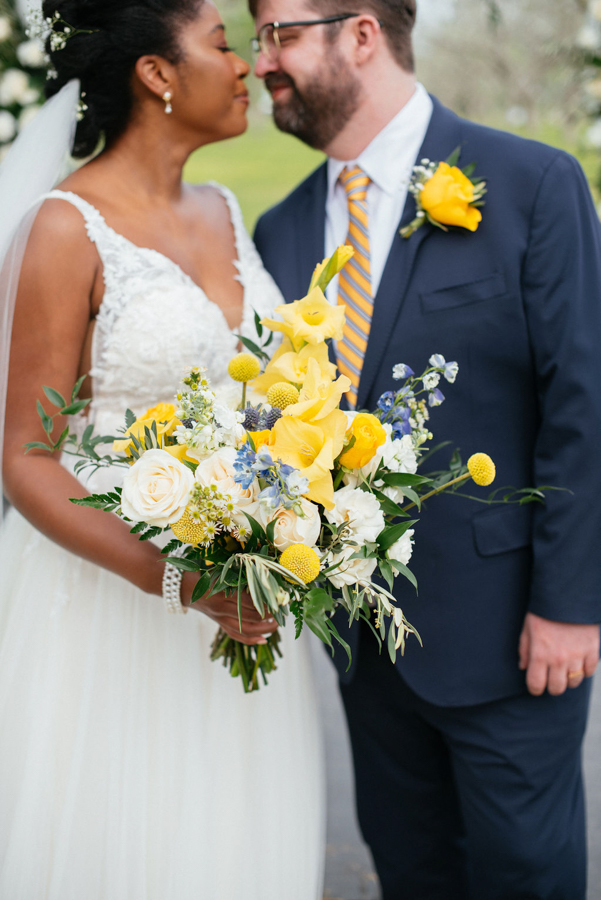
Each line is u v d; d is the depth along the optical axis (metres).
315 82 1.91
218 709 1.76
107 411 1.75
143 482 1.27
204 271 1.93
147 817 1.68
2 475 1.63
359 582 1.34
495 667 1.91
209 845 1.70
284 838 1.81
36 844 1.63
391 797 2.20
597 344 1.78
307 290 2.05
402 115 1.97
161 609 1.73
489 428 1.88
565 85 4.11
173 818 1.69
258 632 1.54
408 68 1.99
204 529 1.27
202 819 1.69
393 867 2.25
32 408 1.62
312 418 1.30
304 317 1.46
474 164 1.84
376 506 1.31
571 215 1.78
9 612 1.76
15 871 1.62
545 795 1.94
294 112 1.99
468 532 1.89
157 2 1.71
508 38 4.73
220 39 1.81
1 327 1.61
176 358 1.73
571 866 1.96
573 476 1.80
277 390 1.37
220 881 1.72
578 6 4.06
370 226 2.01
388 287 1.89
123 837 1.65
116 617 1.71
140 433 1.39
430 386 1.43
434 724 2.01
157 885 1.68
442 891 2.24
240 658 1.64
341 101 1.93
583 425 1.78
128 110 1.82
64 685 1.69
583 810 2.03
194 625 1.76
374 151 1.98
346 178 2.03
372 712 2.14
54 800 1.66
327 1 1.88
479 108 5.23
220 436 1.30
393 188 1.98
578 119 3.97
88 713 1.67
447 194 1.78
